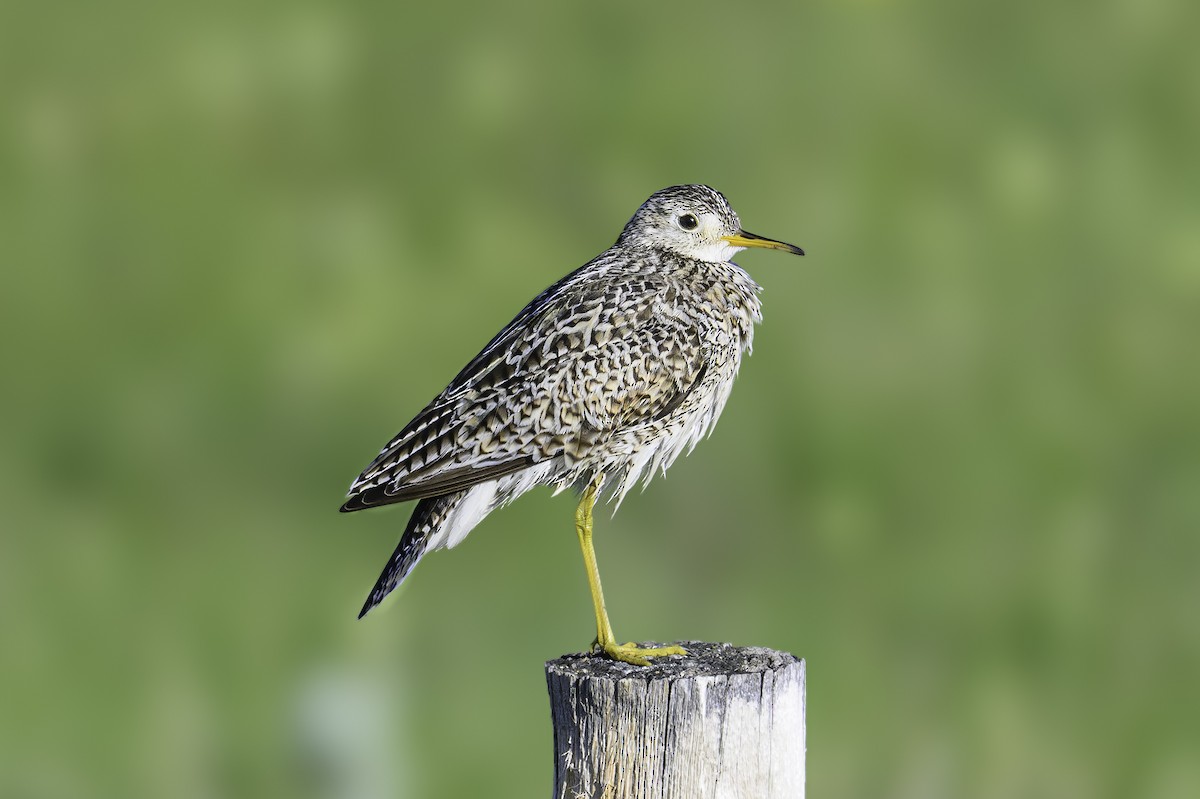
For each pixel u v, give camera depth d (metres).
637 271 8.73
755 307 9.01
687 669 6.54
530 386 8.20
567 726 6.33
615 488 8.64
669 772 6.14
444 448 8.10
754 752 6.17
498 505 8.41
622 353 8.30
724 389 8.84
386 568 8.17
